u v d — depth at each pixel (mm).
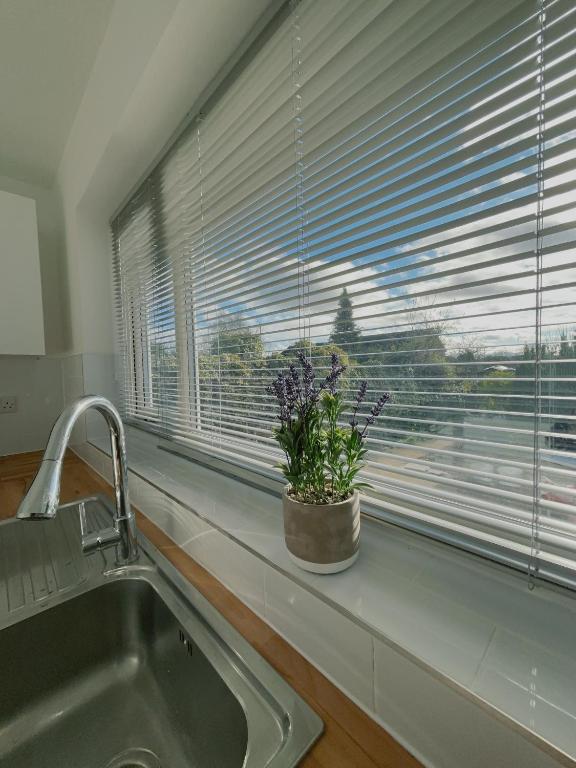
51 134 1780
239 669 593
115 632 864
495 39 543
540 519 536
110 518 1192
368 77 698
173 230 1383
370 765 438
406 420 688
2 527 1169
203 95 1086
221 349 1200
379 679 491
